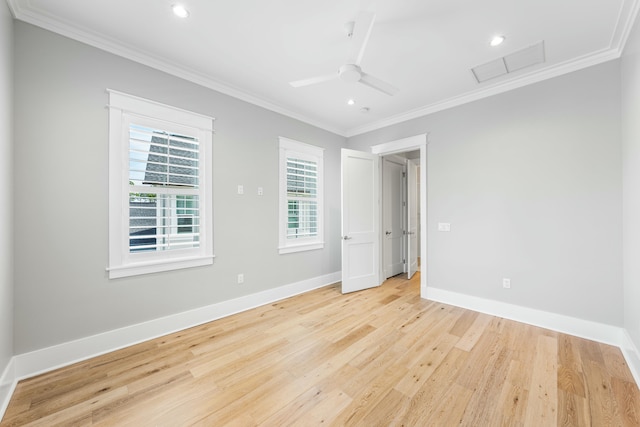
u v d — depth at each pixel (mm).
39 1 1803
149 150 2467
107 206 2229
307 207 4031
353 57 2021
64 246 2041
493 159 2965
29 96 1905
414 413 1534
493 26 2029
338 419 1496
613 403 1590
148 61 2432
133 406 1601
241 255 3145
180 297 2652
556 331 2551
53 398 1667
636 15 1847
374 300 3518
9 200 1772
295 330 2625
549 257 2611
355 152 3990
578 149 2453
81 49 2107
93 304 2168
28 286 1898
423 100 3338
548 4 1809
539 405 1584
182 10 1876
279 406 1600
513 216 2828
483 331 2564
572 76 2482
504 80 2838
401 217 5230
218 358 2123
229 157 3035
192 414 1538
